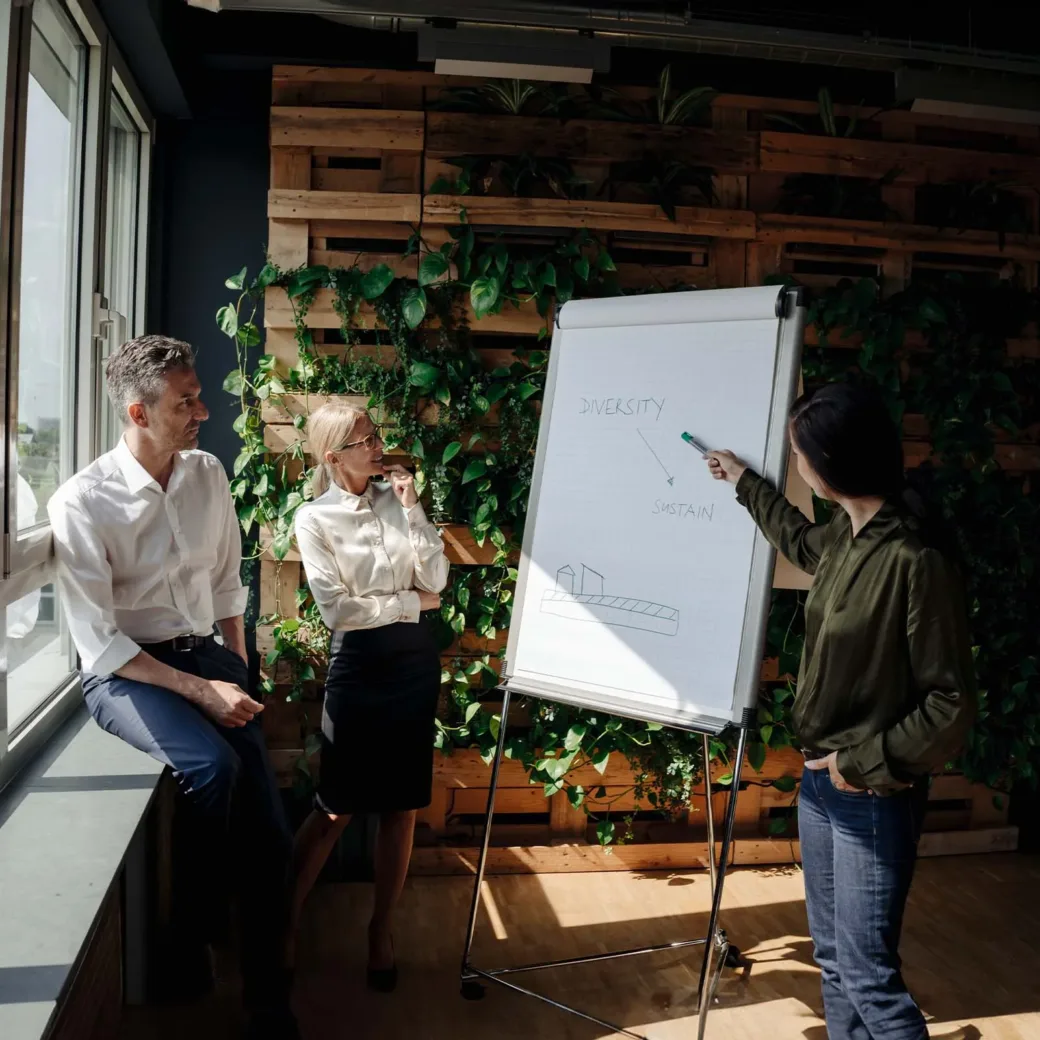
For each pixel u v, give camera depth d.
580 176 3.24
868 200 3.40
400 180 3.22
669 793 3.29
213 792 2.01
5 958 1.45
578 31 2.74
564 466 2.65
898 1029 1.82
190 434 2.16
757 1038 2.38
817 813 2.00
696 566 2.39
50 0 2.20
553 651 2.56
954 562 1.75
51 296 2.33
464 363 3.21
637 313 2.61
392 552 2.56
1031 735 3.42
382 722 2.48
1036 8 3.07
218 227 3.30
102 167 2.56
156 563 2.20
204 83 3.28
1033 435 3.52
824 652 1.86
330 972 2.64
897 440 1.83
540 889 3.19
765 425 2.35
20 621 2.24
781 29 2.74
